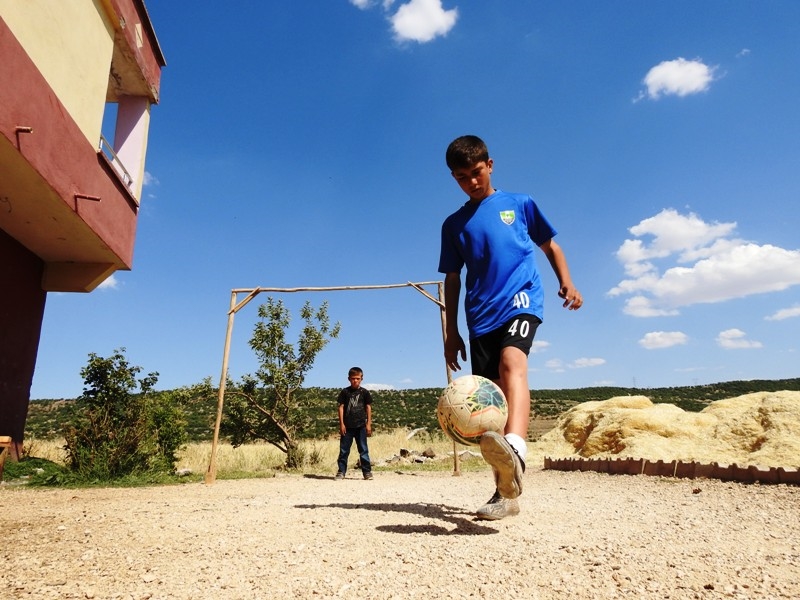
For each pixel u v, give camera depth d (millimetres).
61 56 7234
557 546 2434
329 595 1761
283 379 11945
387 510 3602
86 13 7988
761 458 6879
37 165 6625
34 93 6535
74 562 2188
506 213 3326
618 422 9148
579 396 57250
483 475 8266
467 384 2713
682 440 8305
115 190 9180
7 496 5383
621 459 6863
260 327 12352
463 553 2273
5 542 2582
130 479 7395
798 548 2490
